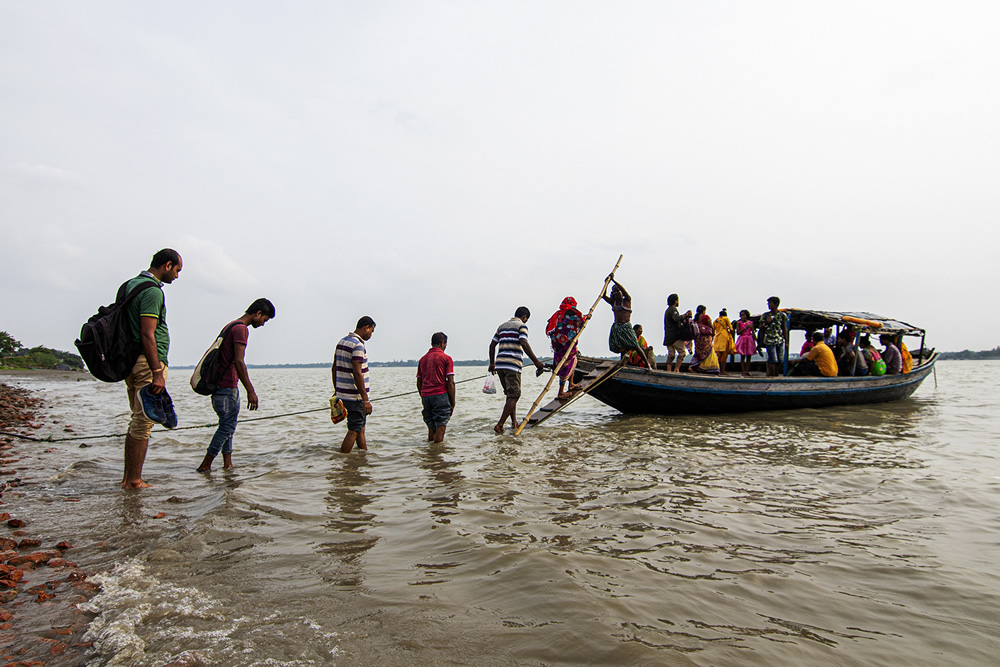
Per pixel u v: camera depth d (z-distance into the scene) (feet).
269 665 7.04
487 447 25.36
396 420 38.24
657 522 13.75
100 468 21.44
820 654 7.73
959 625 8.73
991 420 34.32
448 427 33.09
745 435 28.40
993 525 13.75
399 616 8.54
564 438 27.61
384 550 11.64
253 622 8.29
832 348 48.11
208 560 11.04
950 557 11.66
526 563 10.65
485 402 53.01
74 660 7.22
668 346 42.50
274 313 22.75
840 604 9.41
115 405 58.95
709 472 19.51
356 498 16.11
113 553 11.49
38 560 10.91
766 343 44.86
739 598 9.53
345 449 24.66
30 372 172.04
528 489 17.02
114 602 8.92
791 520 14.06
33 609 8.76
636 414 38.99
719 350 47.21
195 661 7.09
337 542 12.16
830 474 19.22
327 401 61.87
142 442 17.83
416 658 7.34
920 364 52.70
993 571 10.91
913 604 9.44
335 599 9.16
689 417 36.78
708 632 8.27
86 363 16.58
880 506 15.38
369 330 25.52
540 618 8.50
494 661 7.30
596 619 8.47
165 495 16.76
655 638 7.98
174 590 9.46
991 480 18.30
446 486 17.47
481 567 10.61
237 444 28.40
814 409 40.91
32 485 18.24
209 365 21.08
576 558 11.11
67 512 14.69
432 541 12.17
